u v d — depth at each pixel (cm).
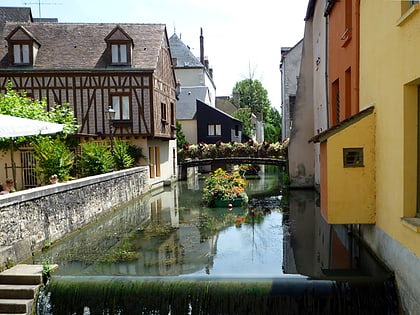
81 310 557
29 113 1285
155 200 1502
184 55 4088
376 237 584
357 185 582
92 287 561
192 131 3425
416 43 426
